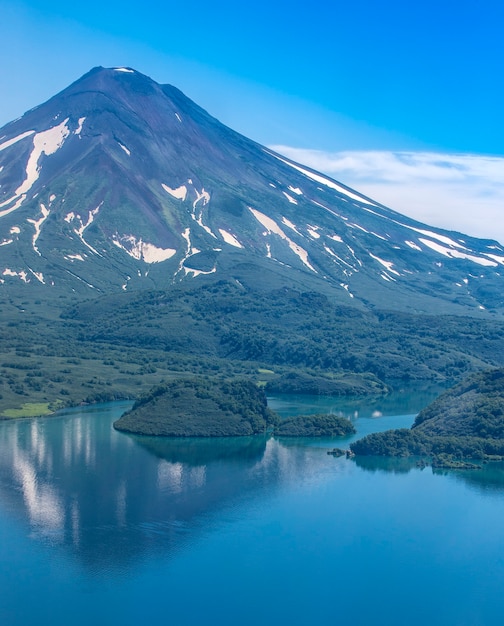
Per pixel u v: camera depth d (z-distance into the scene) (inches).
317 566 7170.3
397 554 7445.9
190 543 7529.5
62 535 7618.1
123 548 7396.7
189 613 6427.2
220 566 7121.1
